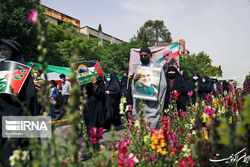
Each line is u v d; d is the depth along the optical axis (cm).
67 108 130
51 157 137
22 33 1427
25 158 156
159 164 197
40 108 236
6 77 221
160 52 865
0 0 1432
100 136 189
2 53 243
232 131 114
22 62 250
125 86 873
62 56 1927
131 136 246
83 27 4016
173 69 495
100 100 416
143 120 209
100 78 408
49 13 3281
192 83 728
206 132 218
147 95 315
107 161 162
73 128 132
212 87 948
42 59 127
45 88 133
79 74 386
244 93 514
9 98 221
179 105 500
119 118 611
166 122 281
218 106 414
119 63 2956
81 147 163
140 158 209
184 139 279
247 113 125
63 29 2309
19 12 1430
